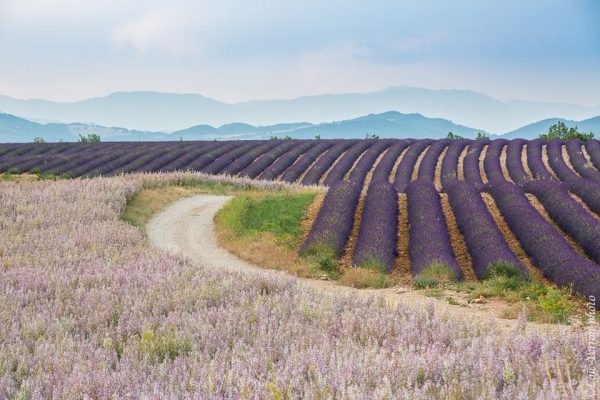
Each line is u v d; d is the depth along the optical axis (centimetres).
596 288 1377
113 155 6375
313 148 6988
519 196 2680
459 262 2056
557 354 587
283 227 2653
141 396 543
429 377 561
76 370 633
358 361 610
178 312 988
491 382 498
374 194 2983
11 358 718
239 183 4322
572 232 2197
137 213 3069
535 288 1511
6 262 1548
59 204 2805
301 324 871
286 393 524
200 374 605
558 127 9644
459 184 3091
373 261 1945
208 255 2358
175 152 6606
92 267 1495
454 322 872
